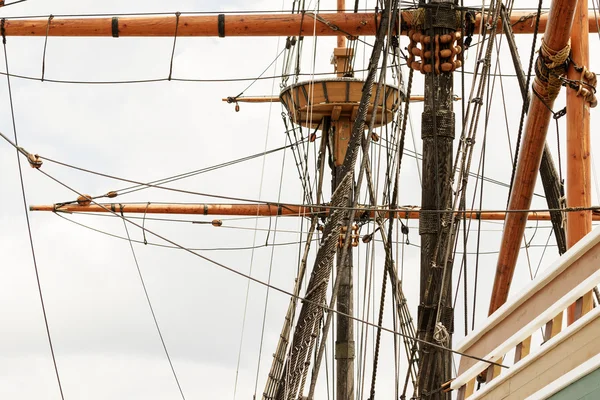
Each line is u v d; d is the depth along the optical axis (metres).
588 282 14.51
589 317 13.96
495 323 16.94
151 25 31.83
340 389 39.28
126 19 31.83
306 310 24.75
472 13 26.98
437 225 24.73
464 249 24.36
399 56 27.17
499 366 16.75
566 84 21.45
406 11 27.59
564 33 20.70
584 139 21.67
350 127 38.38
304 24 31.27
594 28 32.16
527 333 15.88
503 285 22.36
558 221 24.25
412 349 23.92
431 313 23.95
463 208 24.36
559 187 24.22
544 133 21.59
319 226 36.94
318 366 23.22
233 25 31.53
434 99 25.62
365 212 37.38
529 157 21.67
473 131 23.88
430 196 25.27
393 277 31.47
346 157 24.78
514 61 26.25
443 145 25.64
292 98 37.56
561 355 14.52
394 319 28.44
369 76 24.91
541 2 24.16
